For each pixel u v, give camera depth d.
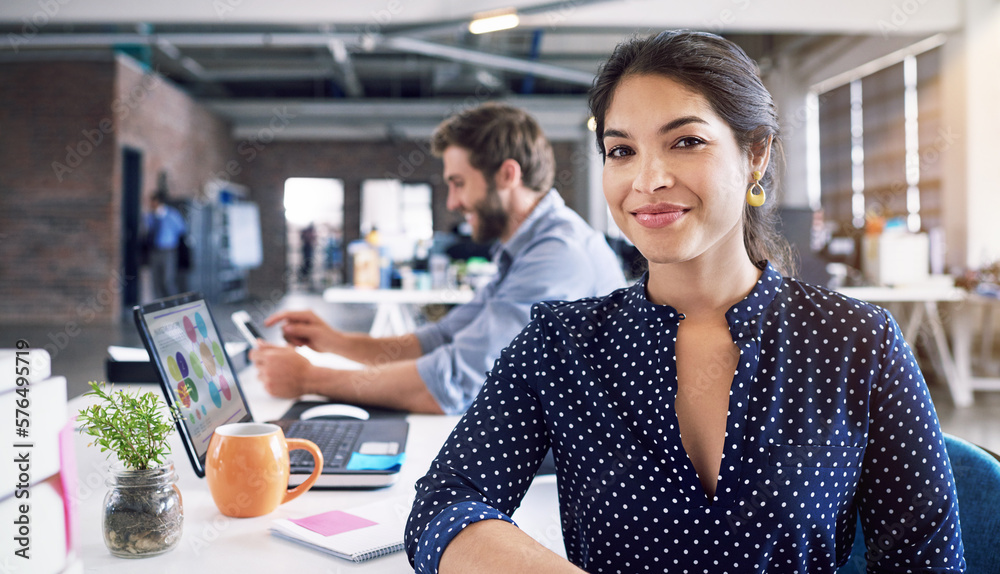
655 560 0.77
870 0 6.45
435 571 0.71
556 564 0.65
